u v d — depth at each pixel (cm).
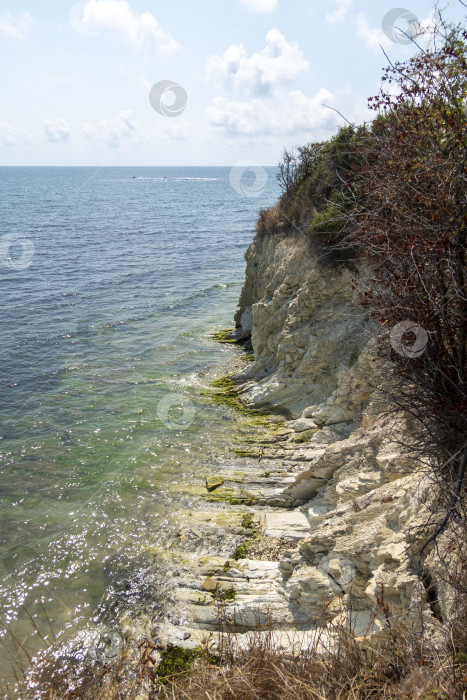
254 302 2672
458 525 552
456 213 594
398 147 655
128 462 1555
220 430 1716
